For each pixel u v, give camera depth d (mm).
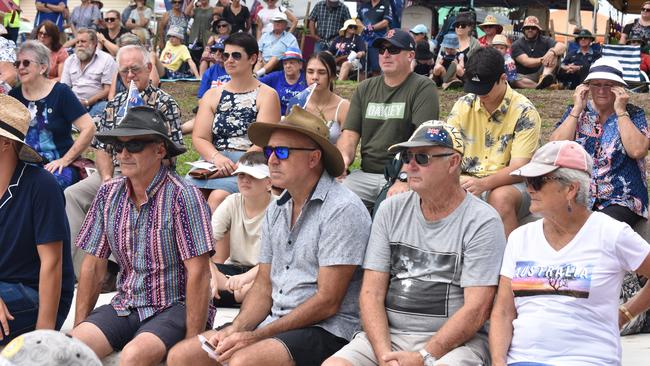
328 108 7691
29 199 4980
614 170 5918
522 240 4172
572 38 18547
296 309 4449
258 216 6008
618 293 4020
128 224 4770
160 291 4785
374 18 15711
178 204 4715
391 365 4090
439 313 4316
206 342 4418
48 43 11797
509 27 18297
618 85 5941
